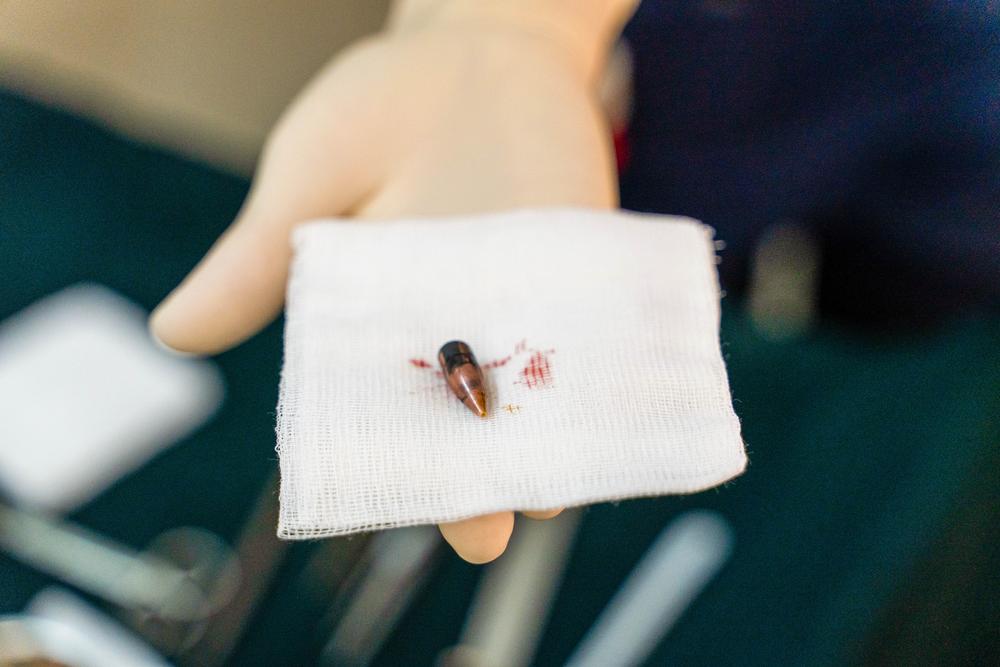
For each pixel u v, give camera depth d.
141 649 0.42
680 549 0.44
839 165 0.49
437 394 0.30
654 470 0.29
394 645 0.43
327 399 0.30
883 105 0.47
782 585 0.42
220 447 0.47
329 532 0.29
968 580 0.39
